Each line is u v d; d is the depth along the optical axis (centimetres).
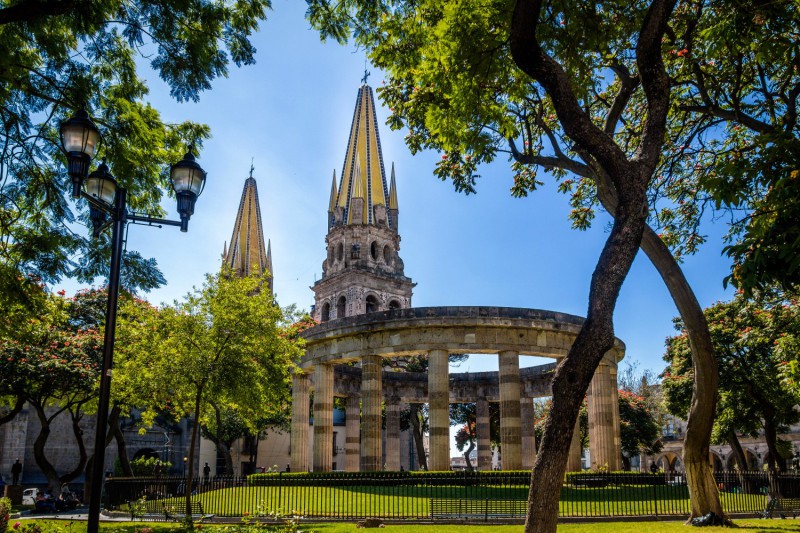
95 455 1439
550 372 4988
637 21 1875
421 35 1858
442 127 1956
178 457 7456
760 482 2970
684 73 2317
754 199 1980
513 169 2672
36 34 1842
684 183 2709
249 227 12262
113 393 3528
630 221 1220
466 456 8188
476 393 5425
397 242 11375
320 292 11144
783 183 1211
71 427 6631
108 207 1571
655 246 2145
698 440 2097
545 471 1080
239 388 2769
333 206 11425
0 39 1816
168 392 3042
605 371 4278
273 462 8412
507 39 1733
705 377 2066
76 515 3403
